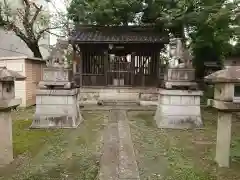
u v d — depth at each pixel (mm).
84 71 12820
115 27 13922
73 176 3830
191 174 3912
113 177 3734
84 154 4832
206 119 8430
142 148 5234
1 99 4023
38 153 4895
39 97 7172
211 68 11953
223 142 4242
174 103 7238
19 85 10648
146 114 9516
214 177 3818
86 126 7348
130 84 12867
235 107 3943
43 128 7059
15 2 14008
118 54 13461
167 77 7453
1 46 14711
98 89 12578
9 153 4379
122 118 8531
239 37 8242
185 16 10031
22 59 10586
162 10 12578
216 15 7988
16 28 13383
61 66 7234
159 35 12719
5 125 4289
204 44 10203
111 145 5367
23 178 3748
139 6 13133
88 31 13688
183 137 6156
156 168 4172
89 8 13633
